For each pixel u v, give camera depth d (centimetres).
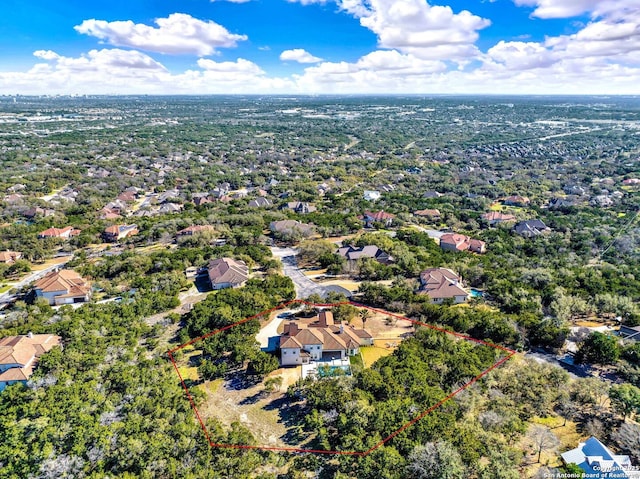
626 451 6119
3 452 5872
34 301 10975
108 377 7700
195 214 19112
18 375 7700
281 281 11569
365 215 18875
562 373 7506
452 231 17688
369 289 10825
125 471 5834
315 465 5962
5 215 18688
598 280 11794
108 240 16650
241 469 5803
